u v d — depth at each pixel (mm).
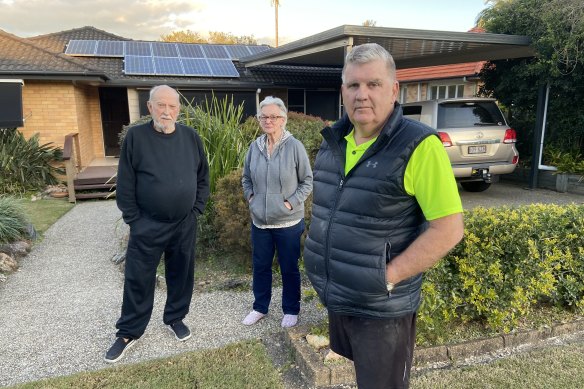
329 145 1799
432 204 1509
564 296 3242
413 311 1724
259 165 3051
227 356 2799
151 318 3408
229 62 13828
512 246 3037
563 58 7805
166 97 2648
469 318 3039
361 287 1621
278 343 2996
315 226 1792
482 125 7254
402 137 1552
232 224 4145
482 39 7754
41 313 3535
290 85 13141
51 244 5477
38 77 9094
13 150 8539
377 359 1705
